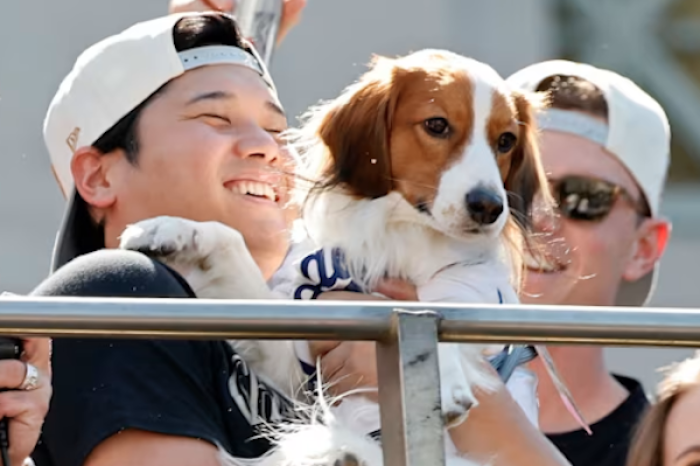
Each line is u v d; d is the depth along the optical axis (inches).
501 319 257.1
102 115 354.9
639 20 791.1
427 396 249.8
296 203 346.9
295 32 665.0
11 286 629.3
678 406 338.6
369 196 335.6
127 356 289.4
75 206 358.0
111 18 648.4
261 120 354.3
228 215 346.3
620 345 262.1
